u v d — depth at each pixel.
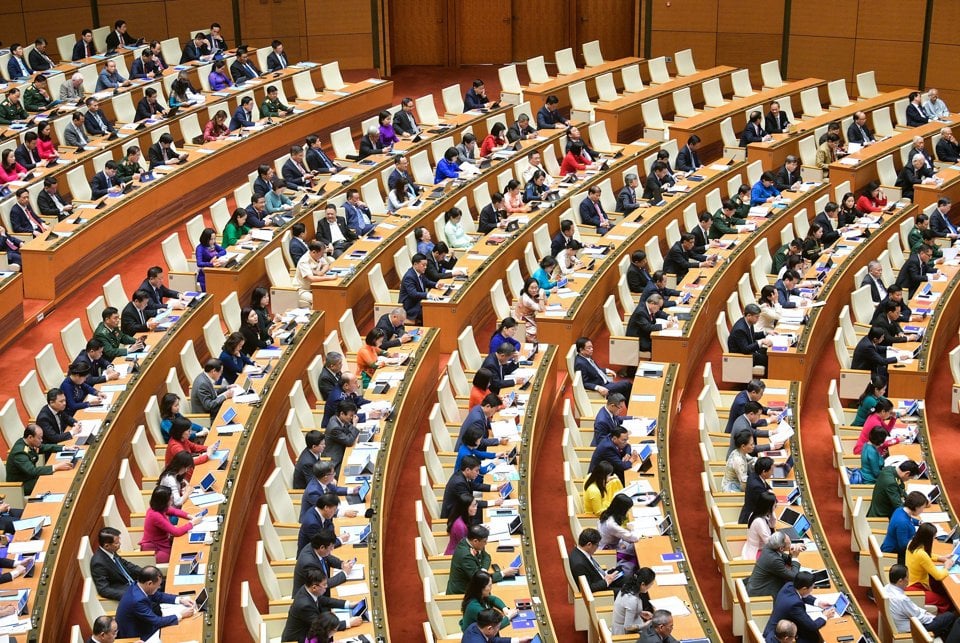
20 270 43.03
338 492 30.41
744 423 33.44
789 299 43.47
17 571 26.61
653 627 24.03
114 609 26.61
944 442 38.59
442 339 42.31
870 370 39.44
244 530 32.47
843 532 33.50
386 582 31.02
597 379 38.47
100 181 48.50
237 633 28.69
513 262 45.31
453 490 29.92
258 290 38.75
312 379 37.06
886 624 26.97
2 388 38.16
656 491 31.03
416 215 48.75
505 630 25.66
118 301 40.53
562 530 33.66
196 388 34.75
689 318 41.69
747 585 27.56
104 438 32.22
